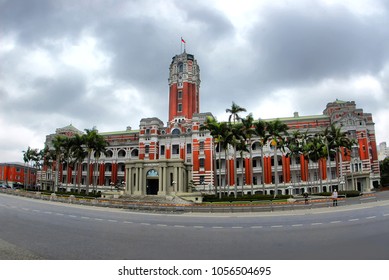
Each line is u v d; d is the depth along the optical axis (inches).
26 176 4827.8
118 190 2827.3
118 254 521.0
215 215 1328.7
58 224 920.3
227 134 2345.0
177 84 4030.5
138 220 1079.6
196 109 4008.4
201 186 3255.4
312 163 3230.8
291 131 3312.0
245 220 1075.9
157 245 598.5
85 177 4023.1
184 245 598.2
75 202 2001.7
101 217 1162.0
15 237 682.2
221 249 557.9
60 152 3348.9
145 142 3730.3
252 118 2452.0
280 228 831.1
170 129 3757.4
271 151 3297.2
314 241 615.5
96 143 2933.1
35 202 1955.0
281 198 2058.3
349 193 2202.3
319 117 3602.4
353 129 3110.2
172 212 1499.8
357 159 3029.0
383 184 3019.2
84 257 498.3
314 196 2183.8
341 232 720.3
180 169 2583.7
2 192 2992.1
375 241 597.0
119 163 3959.2
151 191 2785.4
